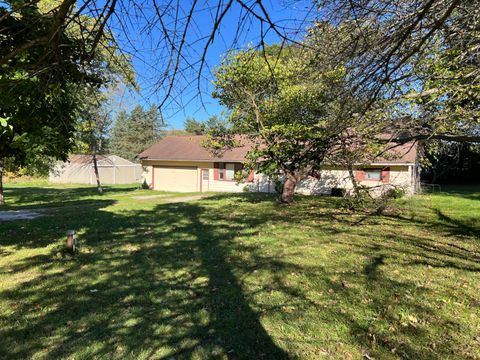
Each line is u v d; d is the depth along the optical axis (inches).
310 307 179.2
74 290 203.5
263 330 155.6
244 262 259.9
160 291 201.9
